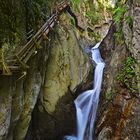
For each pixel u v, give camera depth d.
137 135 8.78
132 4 10.26
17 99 7.40
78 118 11.35
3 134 6.72
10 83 6.83
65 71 10.89
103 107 10.41
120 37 11.14
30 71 8.22
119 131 9.34
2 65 5.91
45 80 10.20
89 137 10.79
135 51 9.39
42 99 10.09
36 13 8.83
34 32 8.41
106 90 10.67
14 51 6.91
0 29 6.50
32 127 10.18
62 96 10.66
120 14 11.88
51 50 10.41
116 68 10.43
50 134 10.85
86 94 11.76
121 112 9.45
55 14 10.72
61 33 11.28
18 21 7.31
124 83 9.55
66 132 11.31
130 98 9.27
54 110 10.41
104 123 10.00
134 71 9.30
